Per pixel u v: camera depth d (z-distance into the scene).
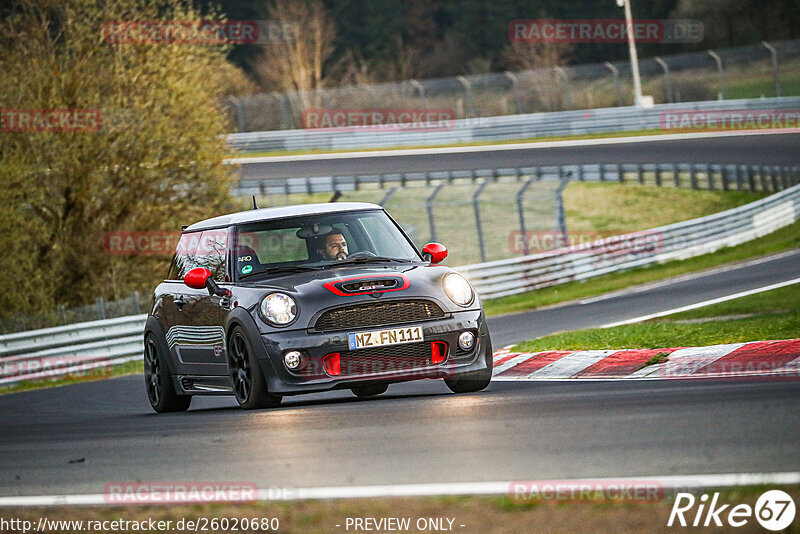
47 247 90.06
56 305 87.81
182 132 89.75
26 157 84.94
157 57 89.25
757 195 117.88
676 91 182.50
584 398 24.91
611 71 163.38
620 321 57.78
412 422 22.58
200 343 31.23
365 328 27.25
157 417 31.88
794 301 55.09
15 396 53.50
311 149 161.25
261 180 136.38
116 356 66.44
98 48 88.69
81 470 20.69
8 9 88.81
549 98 174.62
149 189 90.25
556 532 12.60
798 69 178.62
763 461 15.45
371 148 159.75
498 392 28.31
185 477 18.56
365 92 182.88
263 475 17.97
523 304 77.94
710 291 66.88
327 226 31.11
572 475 15.63
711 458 16.02
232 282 30.30
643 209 120.62
